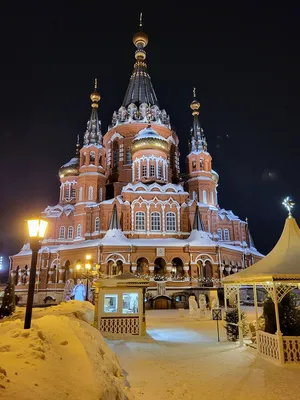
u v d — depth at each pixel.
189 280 52.16
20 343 7.56
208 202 69.88
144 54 87.81
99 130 71.75
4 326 10.64
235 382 10.75
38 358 6.95
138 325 21.42
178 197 60.84
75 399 5.88
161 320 31.95
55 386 6.07
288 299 15.55
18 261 66.25
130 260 51.94
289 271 14.97
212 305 36.31
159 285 49.97
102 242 52.44
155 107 78.25
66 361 7.49
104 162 70.19
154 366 12.98
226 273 57.84
